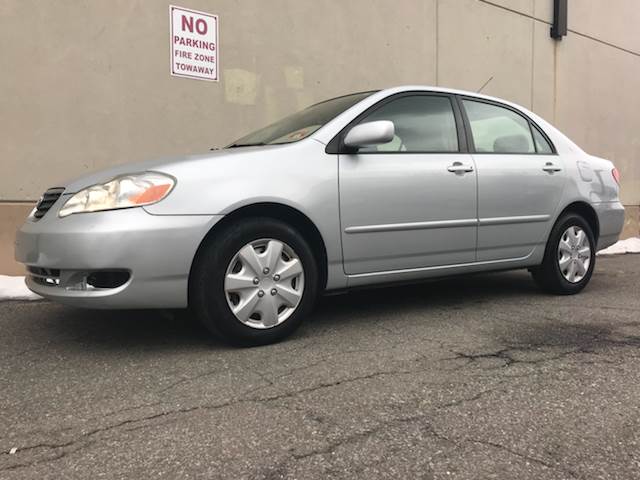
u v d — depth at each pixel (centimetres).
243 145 409
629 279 607
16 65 530
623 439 224
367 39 758
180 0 605
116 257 291
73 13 551
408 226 385
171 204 303
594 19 1095
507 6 934
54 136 550
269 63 673
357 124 377
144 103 592
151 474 197
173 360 313
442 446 217
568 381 285
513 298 487
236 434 226
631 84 1186
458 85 873
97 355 324
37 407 253
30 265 324
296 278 345
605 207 522
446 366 306
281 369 299
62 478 194
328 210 350
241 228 321
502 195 437
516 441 221
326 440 221
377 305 456
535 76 995
